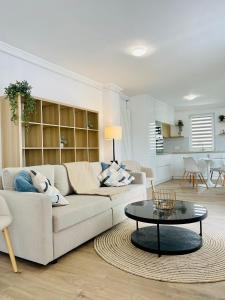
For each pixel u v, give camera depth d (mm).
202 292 1624
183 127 8406
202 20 2660
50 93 3947
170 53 3539
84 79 4625
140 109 6184
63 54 3525
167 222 2076
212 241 2467
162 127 7820
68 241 2191
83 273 1915
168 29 2846
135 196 3533
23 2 2279
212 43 3234
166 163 7270
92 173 3533
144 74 4500
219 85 5387
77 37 3004
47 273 1921
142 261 2084
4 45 3123
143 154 6129
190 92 6027
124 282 1772
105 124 5219
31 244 2020
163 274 1858
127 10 2445
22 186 2213
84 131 4609
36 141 3422
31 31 2830
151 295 1603
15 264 1961
